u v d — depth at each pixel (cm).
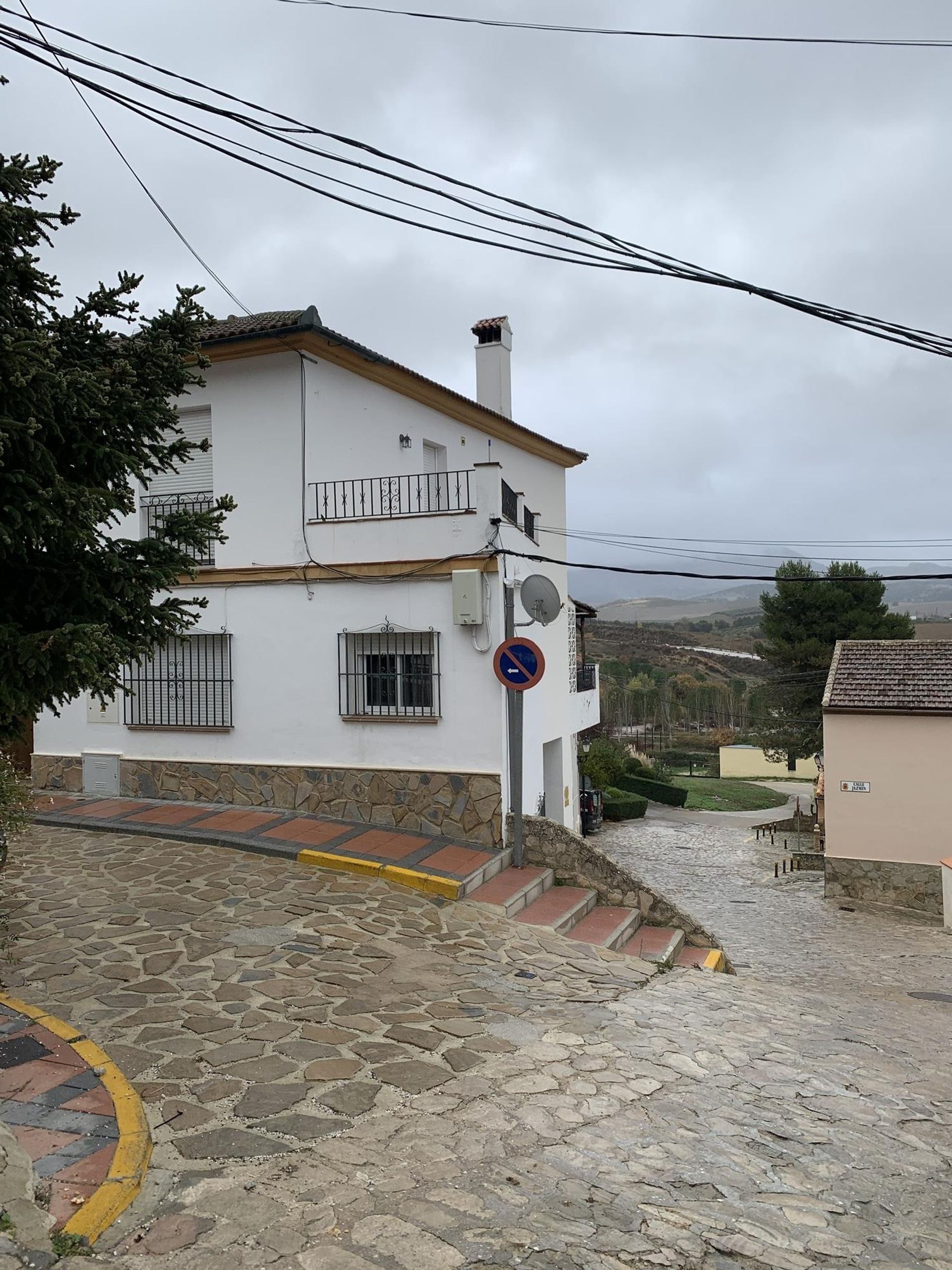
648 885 977
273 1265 329
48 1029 532
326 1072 509
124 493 600
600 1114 488
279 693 1123
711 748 6488
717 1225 386
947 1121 550
